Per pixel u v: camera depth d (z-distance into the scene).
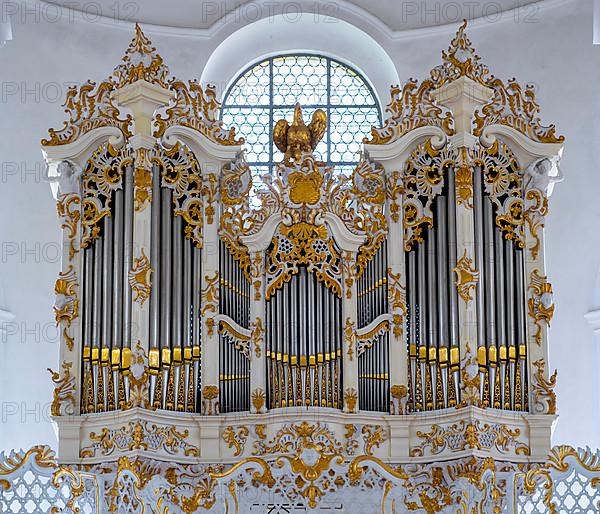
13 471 18.77
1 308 23.72
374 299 20.20
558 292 24.39
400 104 20.75
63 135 20.56
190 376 19.91
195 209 20.47
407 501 19.12
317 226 20.31
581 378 24.12
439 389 19.73
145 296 19.73
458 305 19.84
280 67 26.47
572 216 24.59
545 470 19.08
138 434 19.05
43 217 24.27
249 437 19.69
